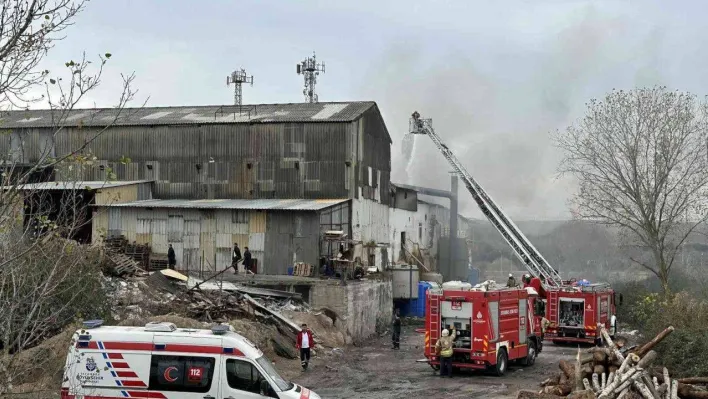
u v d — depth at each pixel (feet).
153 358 56.95
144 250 141.79
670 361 81.15
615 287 169.78
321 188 157.58
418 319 165.89
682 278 172.04
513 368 102.58
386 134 183.21
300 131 158.92
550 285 142.10
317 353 110.73
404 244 197.26
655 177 147.84
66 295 82.53
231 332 59.67
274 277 134.82
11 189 38.40
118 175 166.91
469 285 96.02
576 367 71.41
